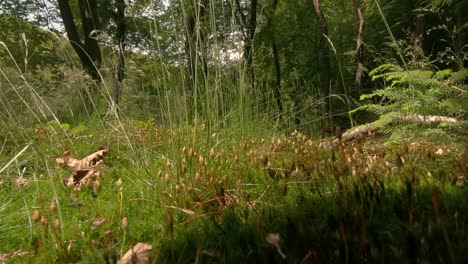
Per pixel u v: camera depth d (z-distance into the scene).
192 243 1.57
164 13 3.08
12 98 4.09
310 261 1.27
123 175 2.81
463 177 2.32
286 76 12.60
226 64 3.46
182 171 2.32
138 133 3.98
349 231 1.39
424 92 4.51
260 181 2.56
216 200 2.12
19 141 3.59
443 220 1.49
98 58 12.79
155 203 2.14
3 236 1.88
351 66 13.60
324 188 2.26
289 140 3.96
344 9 15.63
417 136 4.02
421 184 2.26
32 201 2.36
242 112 3.47
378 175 2.46
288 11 15.68
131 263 1.45
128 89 4.52
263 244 1.43
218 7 3.41
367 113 7.19
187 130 2.77
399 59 7.71
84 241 1.74
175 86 3.01
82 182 2.71
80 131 4.51
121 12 10.26
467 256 1.15
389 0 13.14
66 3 12.73
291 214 1.76
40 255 1.64
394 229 1.51
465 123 3.77
